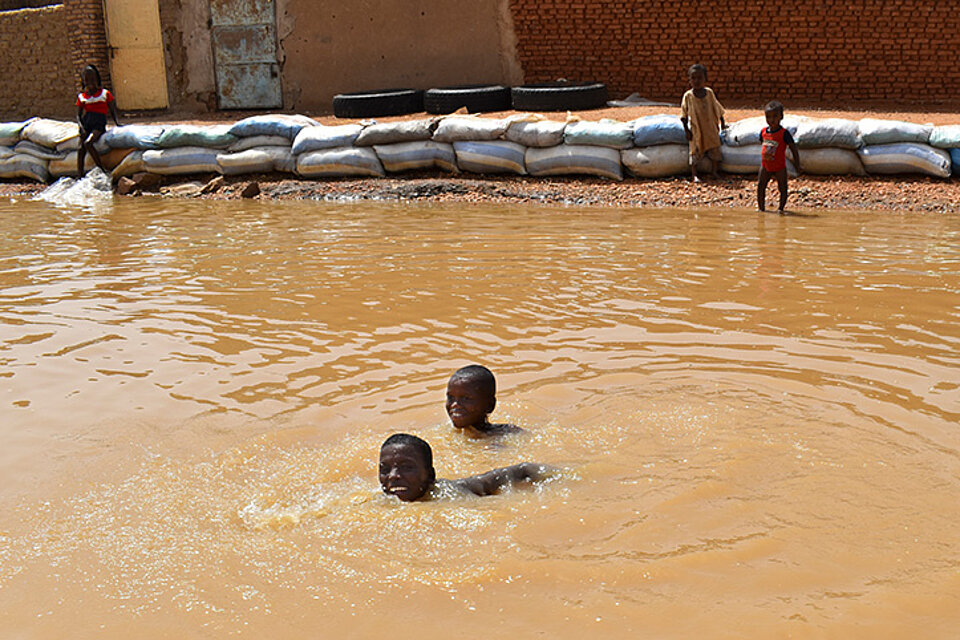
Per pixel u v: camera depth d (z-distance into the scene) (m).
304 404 4.95
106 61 18.11
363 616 2.99
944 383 5.03
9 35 18.95
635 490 3.76
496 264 8.30
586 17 15.96
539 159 12.83
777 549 3.31
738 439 4.25
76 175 14.69
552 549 3.33
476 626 2.92
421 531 3.47
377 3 16.91
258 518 3.66
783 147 10.64
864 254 8.38
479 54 16.69
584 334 6.07
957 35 14.43
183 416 4.84
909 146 11.45
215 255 9.09
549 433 4.37
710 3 15.34
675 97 15.91
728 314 6.49
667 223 10.27
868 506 3.62
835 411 4.61
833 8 14.82
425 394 5.02
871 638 2.82
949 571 3.17
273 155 13.87
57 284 7.96
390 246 9.30
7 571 3.37
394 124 13.57
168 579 3.26
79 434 4.65
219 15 17.55
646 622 2.91
